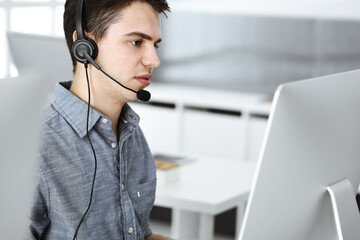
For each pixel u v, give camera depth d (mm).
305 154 1324
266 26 5336
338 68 5125
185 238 3436
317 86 1319
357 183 1597
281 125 1240
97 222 1566
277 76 5344
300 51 5238
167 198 2672
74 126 1548
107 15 1520
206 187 2830
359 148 1541
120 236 1614
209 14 5512
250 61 5426
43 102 1000
